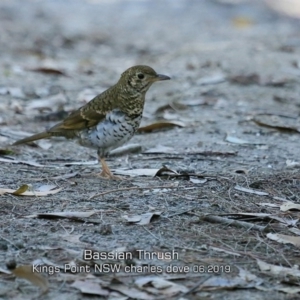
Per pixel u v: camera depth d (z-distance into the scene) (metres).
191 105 18.25
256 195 11.41
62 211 10.32
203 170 12.70
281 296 8.22
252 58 23.42
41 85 19.88
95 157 13.70
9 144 14.35
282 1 38.28
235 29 31.31
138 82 11.88
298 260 9.14
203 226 10.00
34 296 8.04
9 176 12.10
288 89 20.08
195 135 15.48
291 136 15.63
